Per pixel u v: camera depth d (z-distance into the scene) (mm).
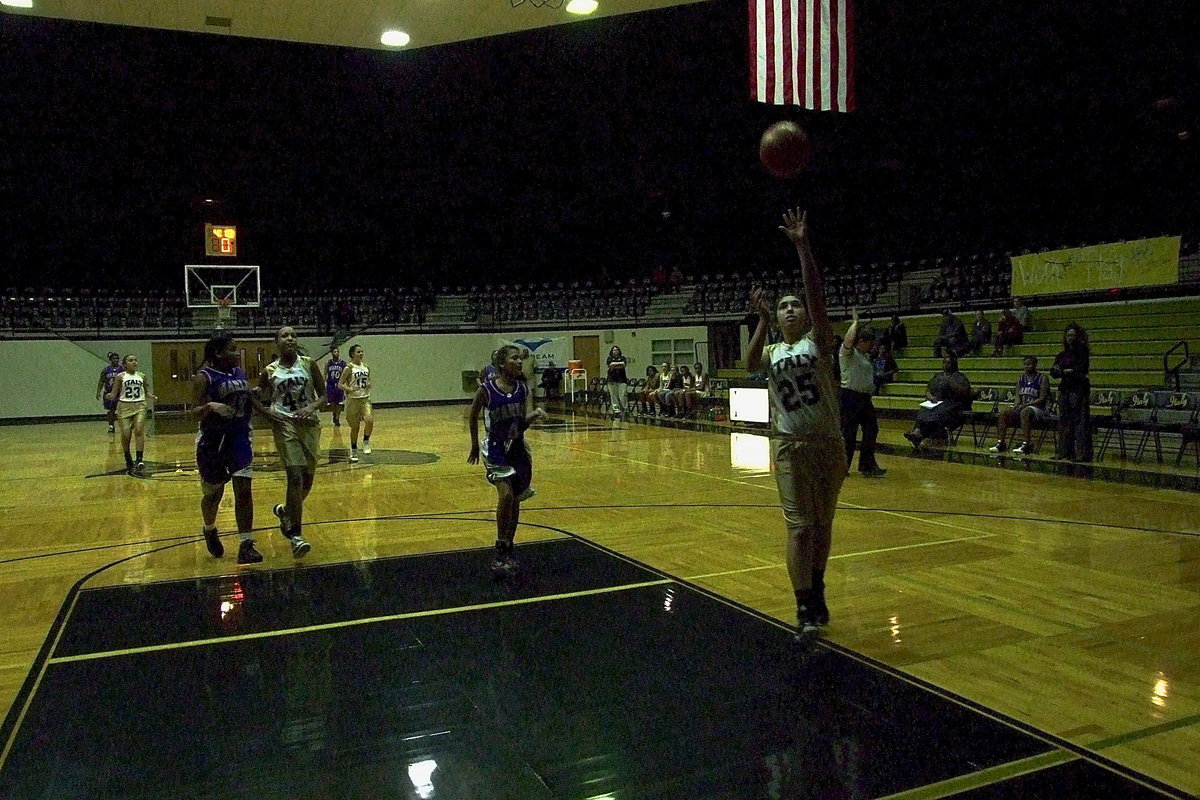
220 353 6465
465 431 18656
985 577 5738
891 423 17844
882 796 2854
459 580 5891
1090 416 11930
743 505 8781
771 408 4676
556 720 3508
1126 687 3816
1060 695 3729
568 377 26234
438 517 8320
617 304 30703
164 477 11812
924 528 7344
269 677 4078
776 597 5371
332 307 29922
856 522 7629
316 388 6820
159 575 6199
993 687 3824
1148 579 5641
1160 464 11188
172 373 26516
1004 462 11633
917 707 3600
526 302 31219
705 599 5332
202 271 25281
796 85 7906
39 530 8016
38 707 3762
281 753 3246
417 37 10188
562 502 9070
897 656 4242
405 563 6430
